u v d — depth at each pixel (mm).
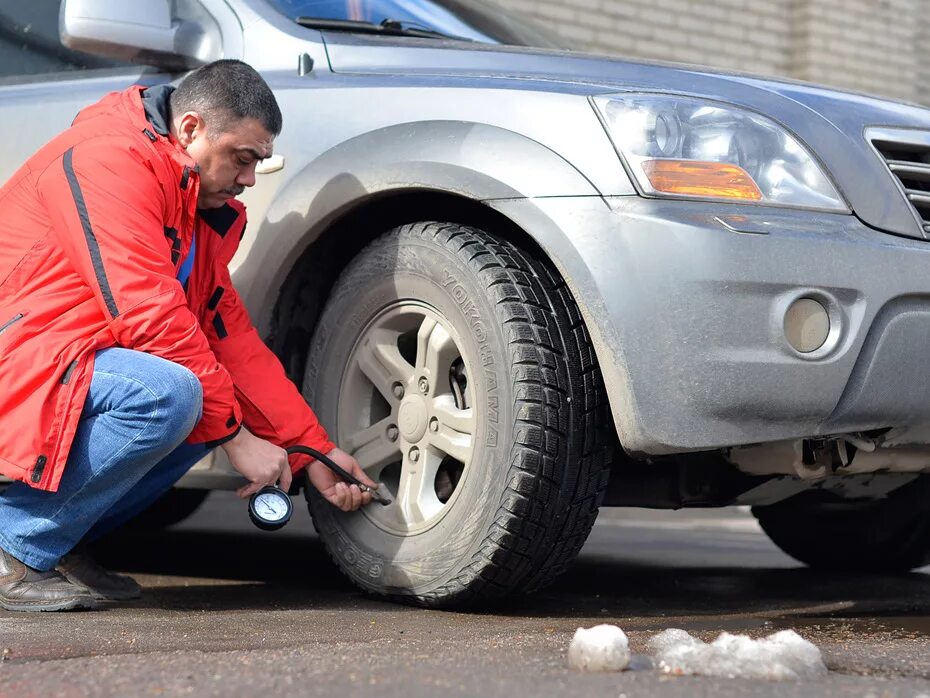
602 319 2119
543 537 2209
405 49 2600
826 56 7742
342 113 2479
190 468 2508
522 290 2219
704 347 2057
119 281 2150
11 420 2113
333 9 2836
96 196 2172
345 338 2490
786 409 2082
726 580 3115
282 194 2506
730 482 2473
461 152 2279
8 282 2221
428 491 2361
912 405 2174
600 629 1589
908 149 2381
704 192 2146
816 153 2238
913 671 1641
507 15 3328
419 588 2322
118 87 2842
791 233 2107
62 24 2648
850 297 2113
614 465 2531
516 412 2178
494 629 2082
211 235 2404
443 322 2314
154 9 2713
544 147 2217
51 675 1520
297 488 2650
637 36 7062
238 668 1559
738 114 2232
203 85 2258
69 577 2375
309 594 2598
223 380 2240
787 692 1423
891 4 8062
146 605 2381
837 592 2857
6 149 2893
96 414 2166
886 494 2980
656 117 2182
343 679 1484
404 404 2387
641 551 3980
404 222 2566
